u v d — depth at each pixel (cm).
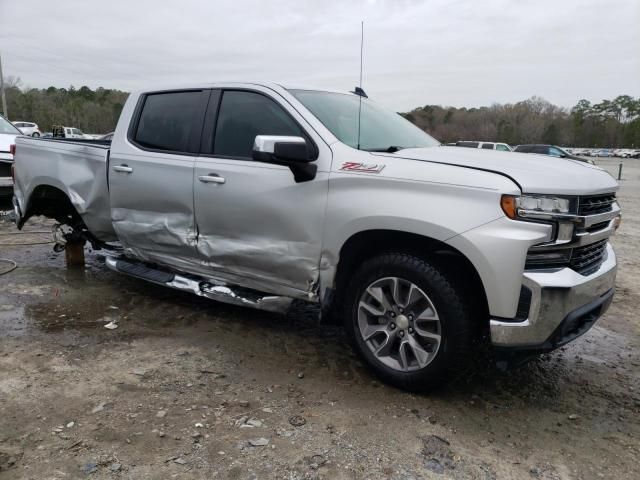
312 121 339
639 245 816
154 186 406
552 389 331
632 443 273
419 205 285
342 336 400
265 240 352
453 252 283
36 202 531
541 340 275
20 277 527
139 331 396
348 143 334
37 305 447
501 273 267
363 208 302
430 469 244
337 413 288
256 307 367
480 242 268
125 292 489
